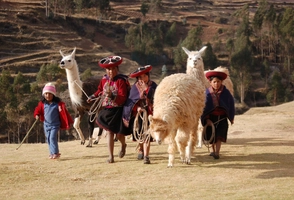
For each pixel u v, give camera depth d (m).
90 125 15.23
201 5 190.25
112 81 12.21
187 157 11.84
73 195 9.27
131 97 12.03
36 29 108.31
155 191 9.42
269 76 111.44
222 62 119.06
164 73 100.12
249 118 23.55
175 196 9.01
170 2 186.38
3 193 9.62
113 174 11.03
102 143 16.12
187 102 11.24
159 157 12.77
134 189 9.61
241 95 98.69
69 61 15.20
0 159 13.10
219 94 12.48
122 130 12.06
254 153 13.27
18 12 112.12
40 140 61.47
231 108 12.52
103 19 141.38
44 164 12.21
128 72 99.00
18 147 14.44
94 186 10.06
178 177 10.54
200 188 9.56
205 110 12.44
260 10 126.81
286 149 13.90
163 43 136.50
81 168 11.63
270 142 15.45
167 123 10.62
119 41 131.00
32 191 9.74
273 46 121.75
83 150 14.39
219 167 11.46
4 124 61.03
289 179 10.16
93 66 99.00
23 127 62.12
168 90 11.30
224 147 14.40
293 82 108.44
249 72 99.62
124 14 154.62
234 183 9.92
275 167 11.38
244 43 107.88
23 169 11.59
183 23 156.75
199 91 11.83
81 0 131.62
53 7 128.75
